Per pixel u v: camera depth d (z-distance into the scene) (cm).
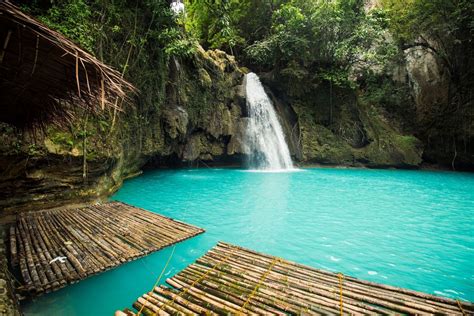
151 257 387
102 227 469
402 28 1938
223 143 1516
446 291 333
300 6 1762
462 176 1484
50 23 628
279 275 332
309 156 1738
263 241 477
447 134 1839
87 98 323
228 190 908
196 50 1330
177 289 300
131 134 920
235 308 264
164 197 787
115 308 277
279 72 1795
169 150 1250
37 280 289
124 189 878
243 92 1552
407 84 2053
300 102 1828
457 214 680
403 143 1828
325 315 258
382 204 775
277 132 1683
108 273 334
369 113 1950
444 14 1747
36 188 555
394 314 263
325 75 1770
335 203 773
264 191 910
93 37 739
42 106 376
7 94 334
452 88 1848
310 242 479
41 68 275
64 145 584
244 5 1836
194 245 441
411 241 493
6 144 489
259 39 1945
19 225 455
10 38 228
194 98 1362
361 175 1413
